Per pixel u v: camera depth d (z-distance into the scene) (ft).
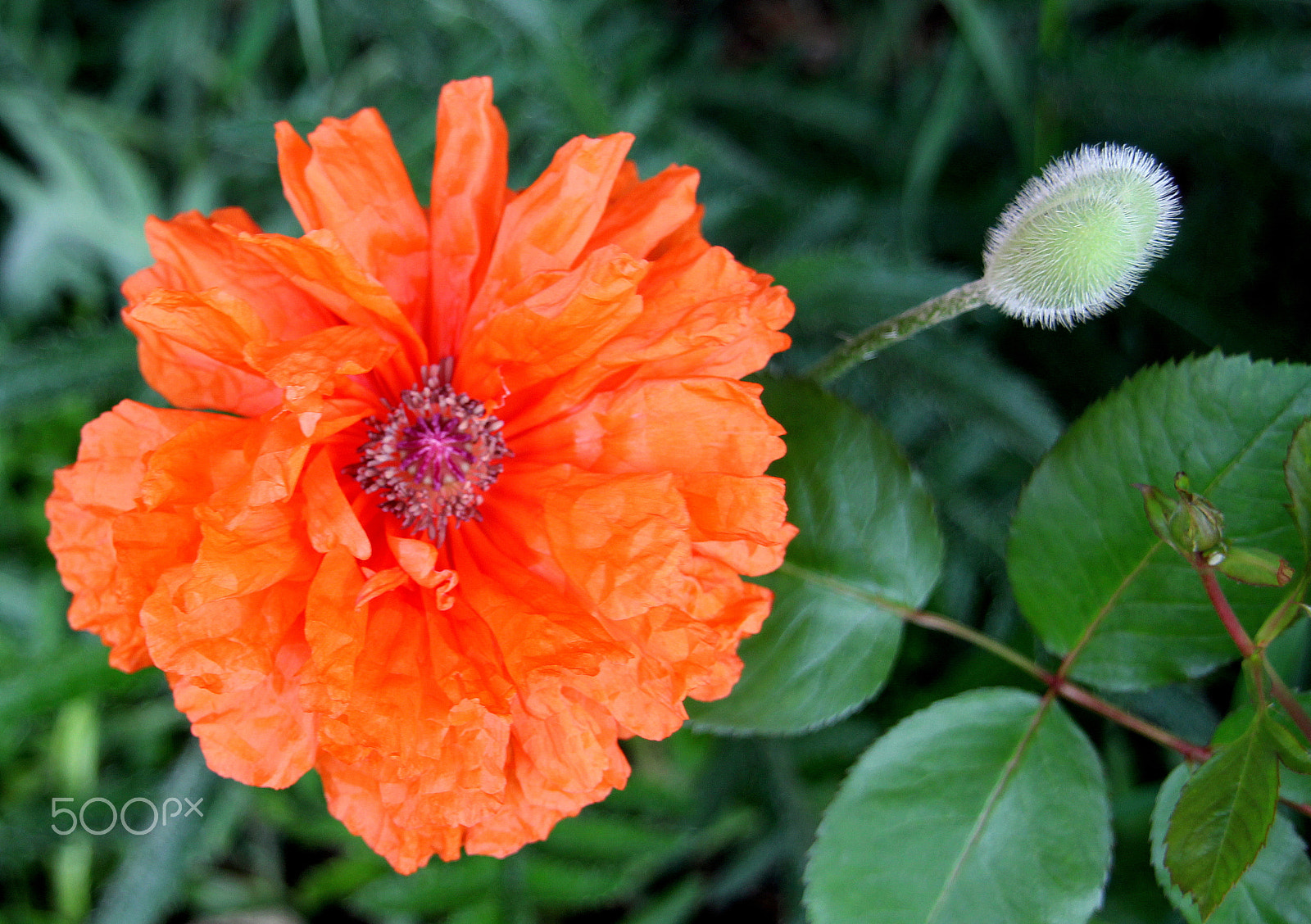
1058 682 1.10
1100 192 1.01
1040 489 1.10
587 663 1.00
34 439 1.39
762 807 1.34
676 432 1.05
